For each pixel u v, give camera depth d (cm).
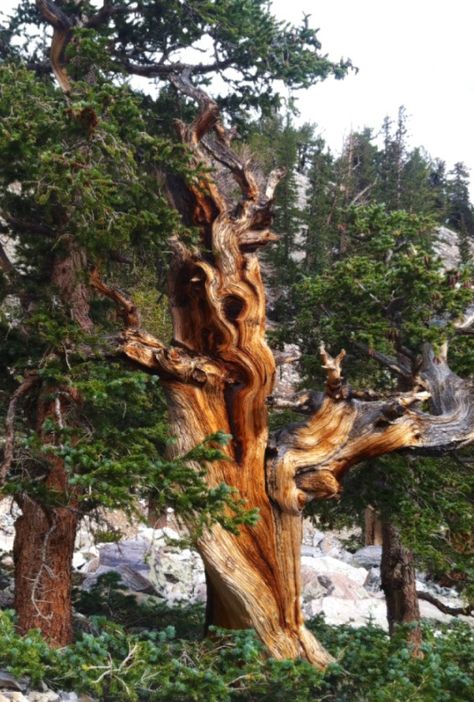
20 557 1331
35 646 1005
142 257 1398
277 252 2447
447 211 5962
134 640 1138
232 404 1401
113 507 1066
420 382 1546
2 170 1210
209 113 1430
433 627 1689
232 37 1513
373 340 1536
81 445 1130
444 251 5366
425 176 5962
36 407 1348
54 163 1136
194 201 1429
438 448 1428
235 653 1159
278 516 1382
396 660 1171
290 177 3406
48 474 1308
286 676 1124
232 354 1397
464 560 1462
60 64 1473
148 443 1200
